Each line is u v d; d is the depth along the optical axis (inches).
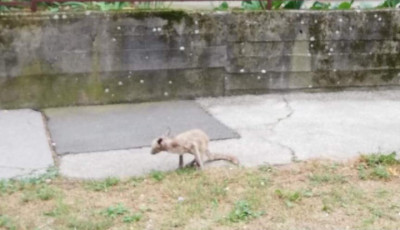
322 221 143.6
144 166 177.3
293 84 259.8
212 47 249.1
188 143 168.4
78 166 177.0
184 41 245.9
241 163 178.5
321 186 161.9
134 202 151.9
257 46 252.8
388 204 152.0
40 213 145.7
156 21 241.1
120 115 229.6
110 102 245.4
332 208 149.6
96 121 221.8
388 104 244.2
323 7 267.0
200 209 147.6
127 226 139.9
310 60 257.6
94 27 236.2
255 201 151.6
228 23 247.9
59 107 240.4
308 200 153.7
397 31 260.7
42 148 191.8
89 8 249.6
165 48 244.8
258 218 144.4
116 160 182.1
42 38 232.8
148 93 248.2
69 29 234.4
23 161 179.9
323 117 226.2
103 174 170.9
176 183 161.8
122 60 241.9
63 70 237.8
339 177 167.2
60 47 235.5
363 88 265.6
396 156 184.1
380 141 198.8
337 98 253.4
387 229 140.0
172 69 247.9
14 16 228.5
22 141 198.2
